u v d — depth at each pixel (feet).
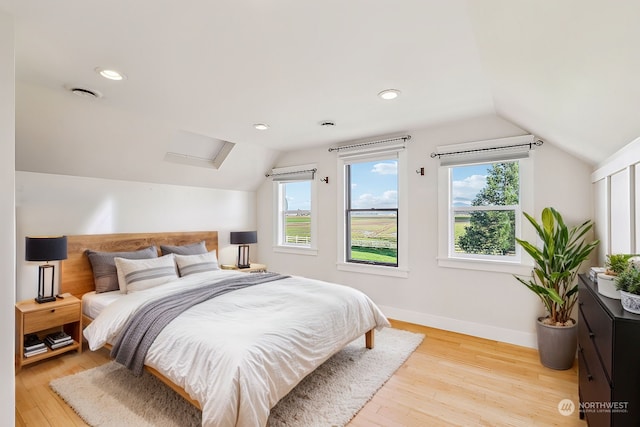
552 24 3.93
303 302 8.09
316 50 6.04
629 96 4.42
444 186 11.34
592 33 3.64
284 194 16.63
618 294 5.21
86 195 11.12
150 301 8.05
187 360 5.94
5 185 4.79
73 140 9.74
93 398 7.07
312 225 14.94
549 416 6.54
